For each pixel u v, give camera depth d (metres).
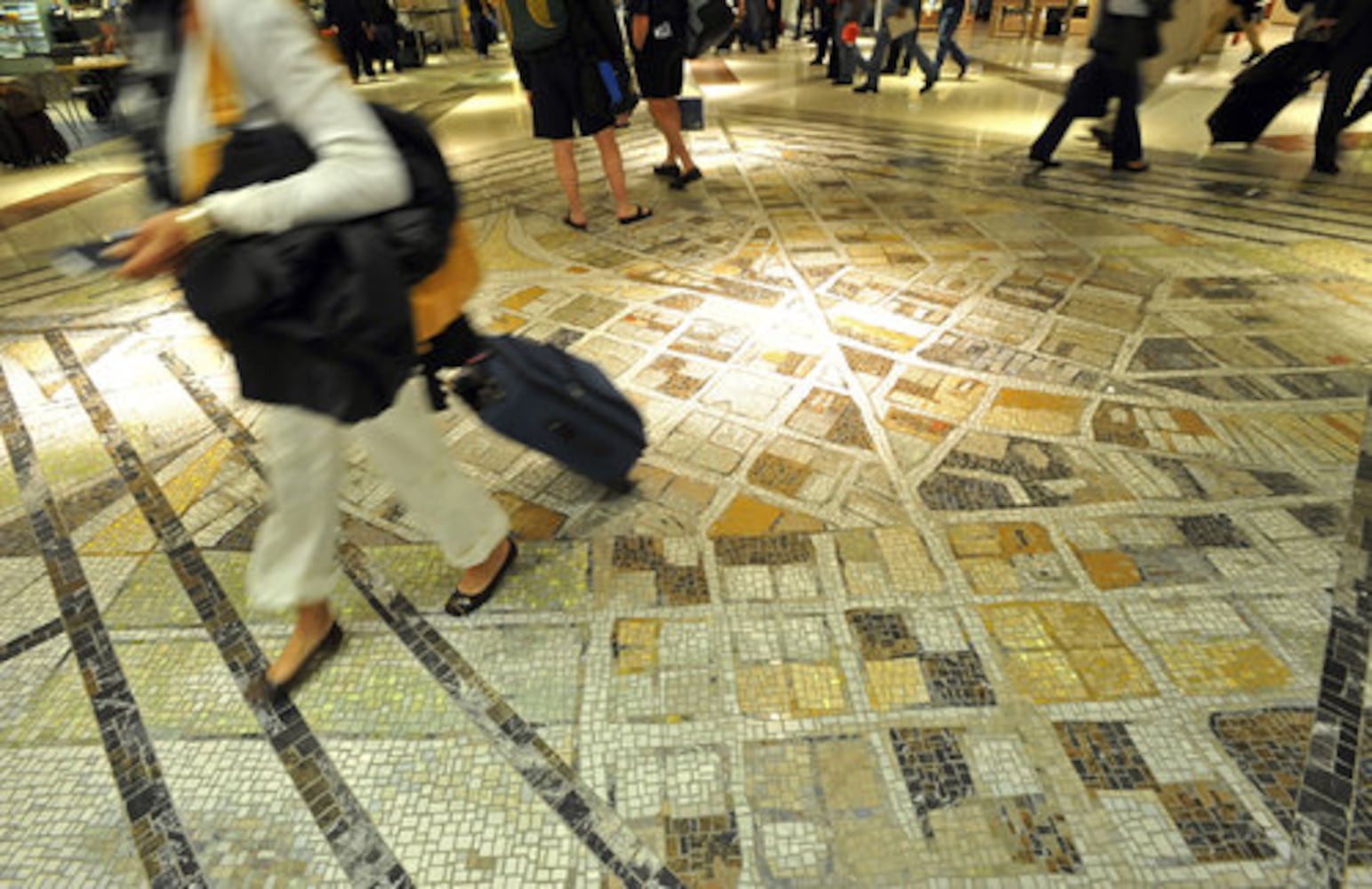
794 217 4.36
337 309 1.03
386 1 11.85
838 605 1.76
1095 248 3.71
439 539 1.64
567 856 1.29
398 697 1.59
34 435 2.56
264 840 1.33
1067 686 1.54
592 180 5.34
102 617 1.82
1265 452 2.18
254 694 1.59
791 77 9.57
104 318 3.42
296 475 1.36
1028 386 2.57
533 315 3.27
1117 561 1.84
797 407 2.52
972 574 1.83
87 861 1.31
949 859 1.26
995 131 6.17
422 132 1.18
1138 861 1.24
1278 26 12.30
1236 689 1.52
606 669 1.63
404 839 1.33
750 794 1.38
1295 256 3.52
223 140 1.04
